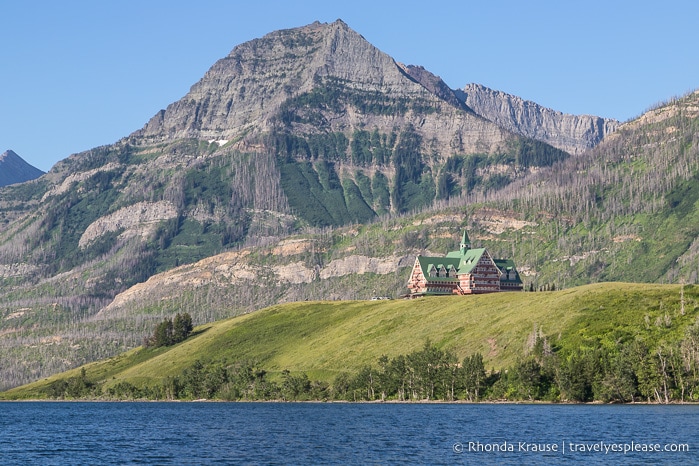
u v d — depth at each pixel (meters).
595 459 155.12
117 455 174.25
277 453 171.62
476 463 153.88
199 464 160.62
